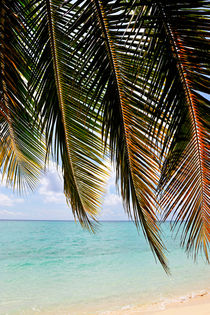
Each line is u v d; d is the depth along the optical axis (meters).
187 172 1.37
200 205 1.45
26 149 2.78
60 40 1.61
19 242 25.53
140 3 0.93
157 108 1.20
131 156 1.78
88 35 1.26
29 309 6.29
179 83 1.10
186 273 9.82
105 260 14.33
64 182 2.71
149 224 1.87
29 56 1.63
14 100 1.91
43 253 17.64
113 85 1.51
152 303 6.19
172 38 1.00
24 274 10.83
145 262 13.31
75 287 8.47
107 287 8.32
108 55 1.36
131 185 1.86
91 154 2.26
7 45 1.54
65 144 2.25
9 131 2.64
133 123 1.66
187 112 1.19
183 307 5.52
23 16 1.38
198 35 0.96
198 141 1.28
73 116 2.06
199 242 1.51
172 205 1.44
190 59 1.02
